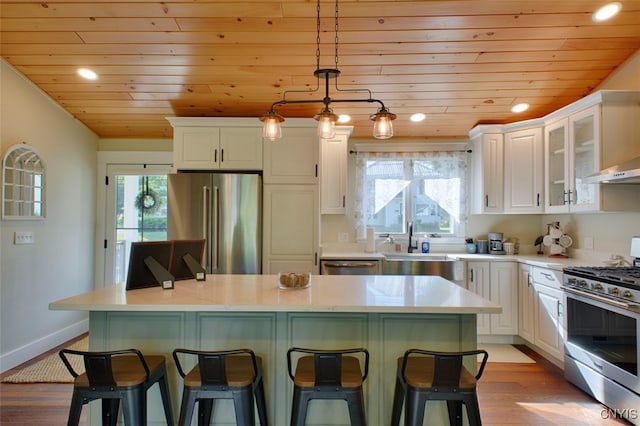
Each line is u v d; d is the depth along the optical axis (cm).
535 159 382
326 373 161
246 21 268
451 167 448
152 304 181
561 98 365
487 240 436
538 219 439
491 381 298
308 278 224
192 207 350
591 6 254
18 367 323
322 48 295
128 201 456
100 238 449
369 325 202
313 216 369
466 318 201
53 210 376
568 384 292
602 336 257
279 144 370
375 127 216
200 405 191
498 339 389
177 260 245
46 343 364
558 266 312
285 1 250
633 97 293
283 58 308
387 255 416
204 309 180
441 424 204
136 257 216
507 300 382
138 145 457
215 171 381
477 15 261
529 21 267
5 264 318
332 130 211
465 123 418
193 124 370
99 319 203
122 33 280
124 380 165
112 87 351
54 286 377
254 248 354
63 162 390
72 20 268
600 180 278
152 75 332
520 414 247
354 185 451
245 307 180
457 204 446
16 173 330
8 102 320
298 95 361
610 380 249
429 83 341
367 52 299
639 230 303
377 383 202
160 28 275
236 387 163
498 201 404
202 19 266
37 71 328
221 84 345
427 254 422
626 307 232
